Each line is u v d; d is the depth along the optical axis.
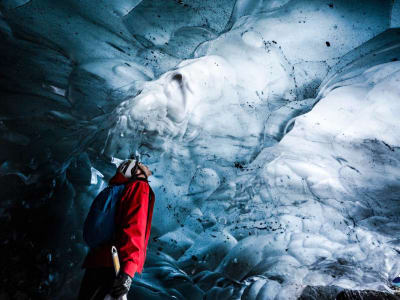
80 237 3.47
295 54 4.82
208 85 4.36
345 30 4.72
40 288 2.89
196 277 3.52
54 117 4.54
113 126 4.33
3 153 3.98
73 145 4.27
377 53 4.37
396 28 4.52
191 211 4.22
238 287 3.30
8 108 4.43
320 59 4.79
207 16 5.35
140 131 4.28
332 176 4.16
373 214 3.95
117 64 4.94
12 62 4.61
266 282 3.08
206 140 4.49
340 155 4.13
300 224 3.96
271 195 4.25
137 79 4.92
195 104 4.32
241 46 4.80
